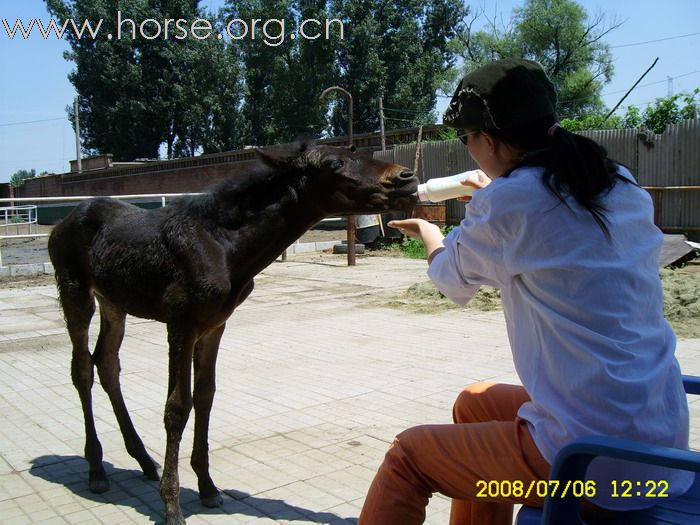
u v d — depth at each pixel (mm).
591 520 1922
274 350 7504
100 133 49469
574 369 1828
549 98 2020
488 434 1993
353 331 8445
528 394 2137
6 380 6453
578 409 1821
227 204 3357
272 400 5613
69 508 3670
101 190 40438
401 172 3156
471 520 2395
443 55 45625
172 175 34312
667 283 9227
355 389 5875
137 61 45312
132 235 3561
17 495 3842
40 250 21516
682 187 14695
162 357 7359
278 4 40719
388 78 42250
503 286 2004
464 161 18766
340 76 42219
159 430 4953
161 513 3605
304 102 41688
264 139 46250
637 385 1804
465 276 2082
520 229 1870
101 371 4098
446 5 44594
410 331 8344
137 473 4180
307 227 3428
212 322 3381
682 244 12680
